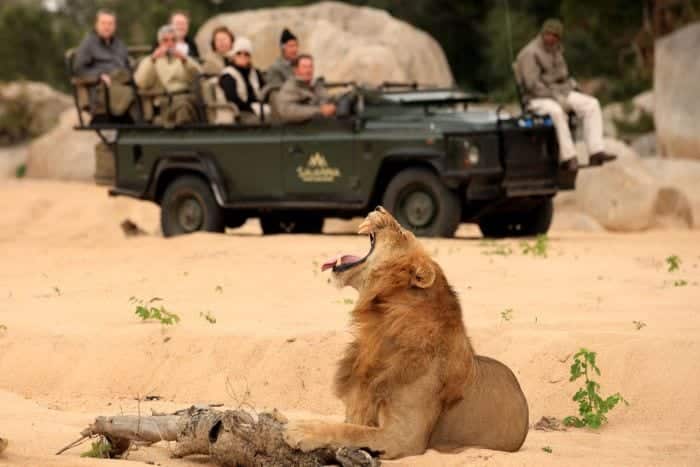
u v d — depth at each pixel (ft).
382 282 25.31
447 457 24.76
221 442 24.67
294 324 38.27
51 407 33.27
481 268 48.73
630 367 33.73
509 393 26.55
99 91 66.85
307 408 34.17
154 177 66.33
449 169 59.47
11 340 37.70
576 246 58.08
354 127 61.31
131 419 25.64
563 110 62.39
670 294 42.78
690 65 97.96
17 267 52.85
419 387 24.86
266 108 67.10
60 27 151.94
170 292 44.96
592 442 29.22
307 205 62.64
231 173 64.39
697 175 87.15
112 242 61.11
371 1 143.02
